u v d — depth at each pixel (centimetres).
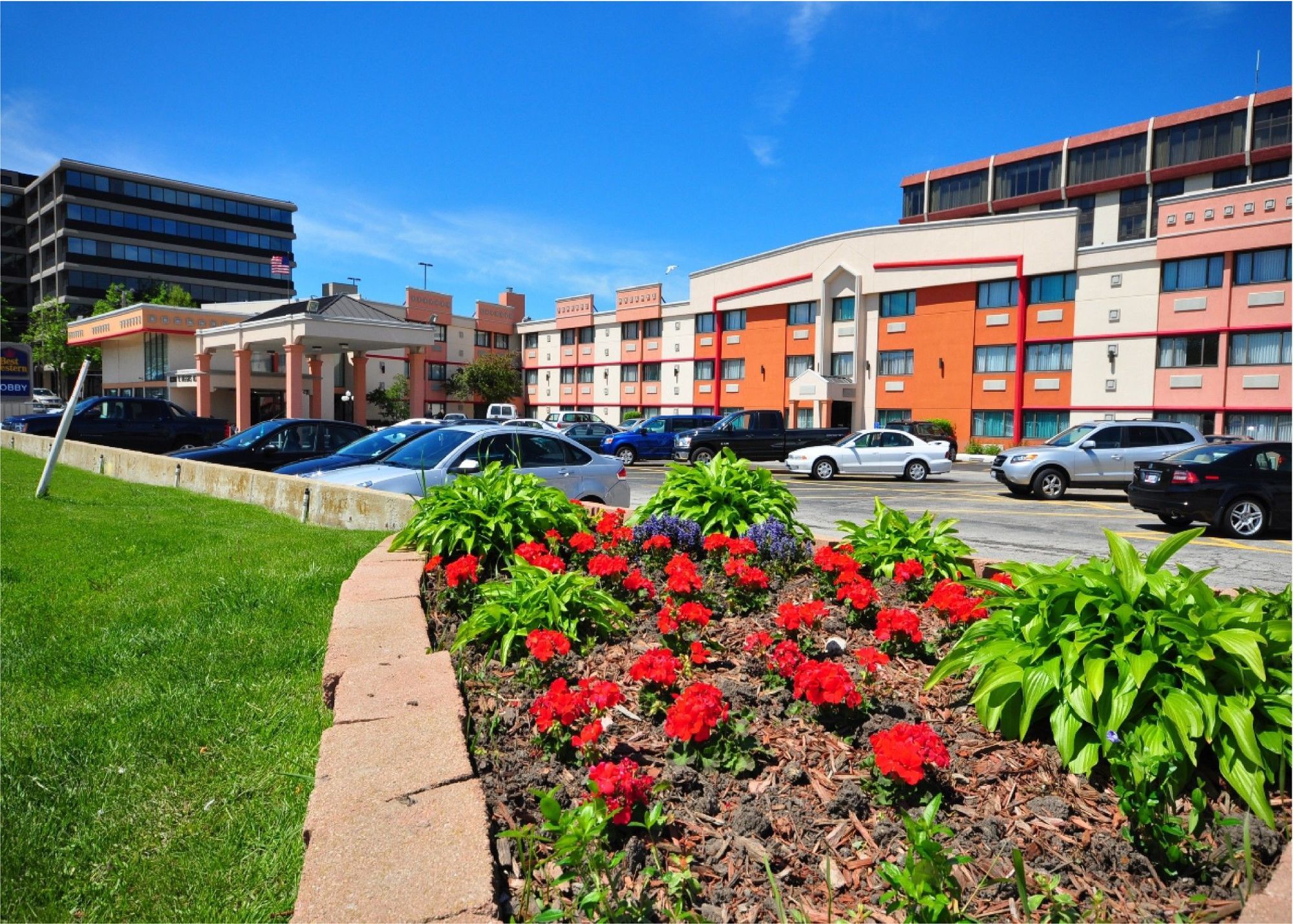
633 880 217
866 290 3844
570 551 550
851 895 213
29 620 491
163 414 2206
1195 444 1748
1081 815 250
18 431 2205
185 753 328
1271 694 265
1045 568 351
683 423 2911
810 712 300
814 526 1204
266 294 9038
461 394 5528
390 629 388
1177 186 4825
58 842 271
